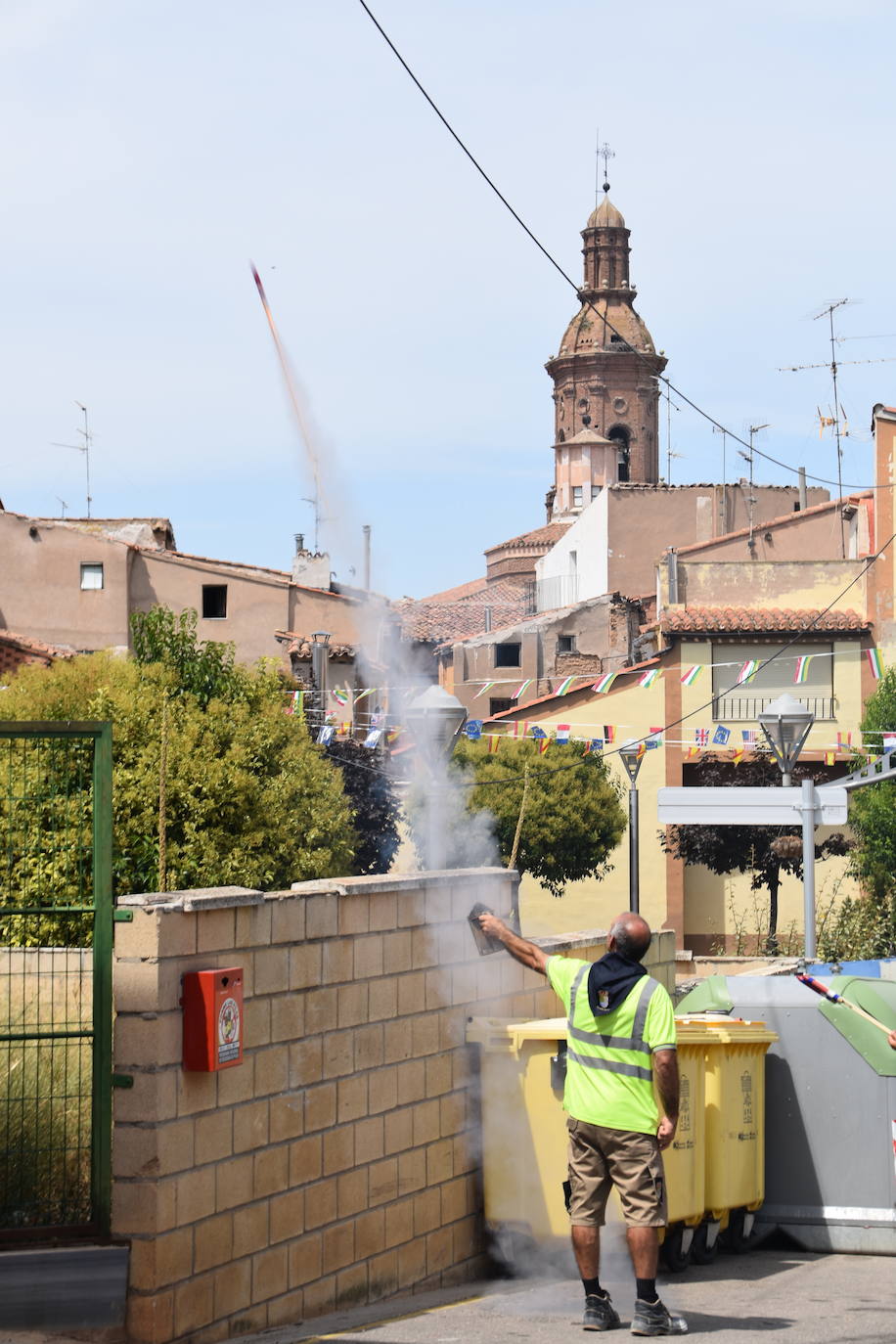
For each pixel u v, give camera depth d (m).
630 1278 9.47
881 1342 7.84
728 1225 10.48
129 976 6.96
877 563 42.50
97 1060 7.11
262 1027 7.66
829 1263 10.28
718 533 61.47
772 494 62.81
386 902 8.79
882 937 27.19
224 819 24.08
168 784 23.09
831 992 10.06
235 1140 7.43
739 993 10.83
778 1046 10.77
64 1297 6.77
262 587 51.38
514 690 54.50
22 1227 6.98
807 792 16.03
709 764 41.50
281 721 26.64
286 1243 7.80
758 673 42.25
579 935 11.41
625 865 41.59
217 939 7.35
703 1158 9.89
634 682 41.94
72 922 8.03
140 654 27.25
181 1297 7.00
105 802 7.29
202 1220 7.18
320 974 8.14
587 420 91.50
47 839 7.95
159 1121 6.90
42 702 25.23
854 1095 10.64
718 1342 7.76
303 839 25.91
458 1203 9.43
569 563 67.50
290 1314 7.81
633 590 61.31
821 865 41.56
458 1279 9.40
